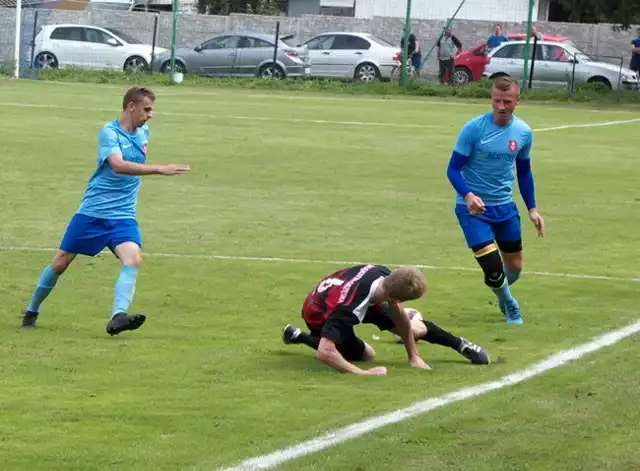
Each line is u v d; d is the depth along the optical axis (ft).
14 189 67.87
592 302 43.32
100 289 43.80
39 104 121.49
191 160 83.66
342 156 88.94
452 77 174.40
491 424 27.68
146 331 37.60
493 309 42.06
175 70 171.01
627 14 165.17
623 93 161.38
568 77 166.40
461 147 39.50
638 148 101.04
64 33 177.17
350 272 33.17
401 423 27.63
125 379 31.55
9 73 166.40
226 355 34.47
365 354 34.09
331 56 175.63
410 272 32.14
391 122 117.80
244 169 80.12
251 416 28.17
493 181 39.86
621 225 62.28
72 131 98.17
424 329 34.04
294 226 59.21
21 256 49.55
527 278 47.93
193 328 38.17
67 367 32.68
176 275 46.78
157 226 58.13
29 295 42.50
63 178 72.74
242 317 39.91
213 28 207.62
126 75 165.99
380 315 33.68
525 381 31.78
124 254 36.37
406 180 77.25
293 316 40.16
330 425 27.45
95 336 36.70
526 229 60.44
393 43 205.46
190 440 26.30
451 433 26.96
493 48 174.19
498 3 213.46
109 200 36.63
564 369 33.17
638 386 31.19
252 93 151.94
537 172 83.76
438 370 33.06
